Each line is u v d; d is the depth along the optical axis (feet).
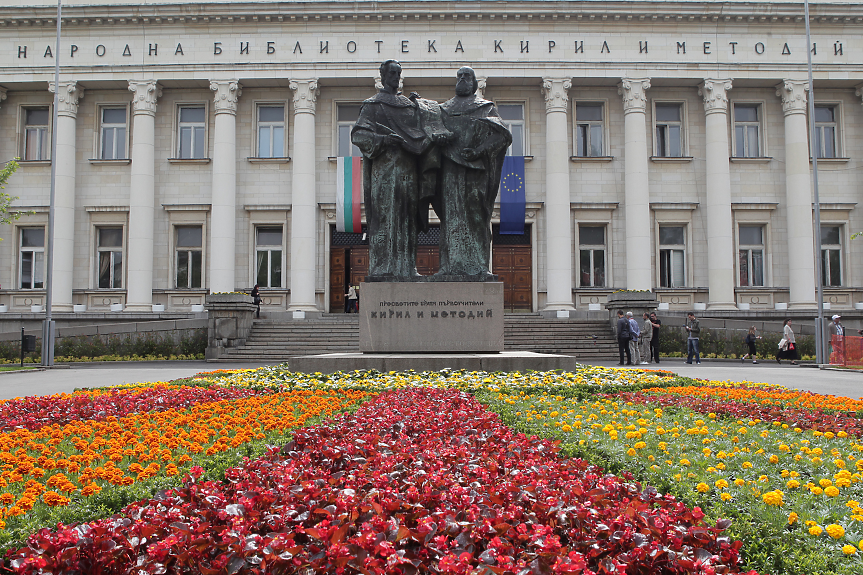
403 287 38.55
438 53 112.16
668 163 116.57
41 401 30.25
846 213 117.08
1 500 13.66
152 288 114.11
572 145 116.47
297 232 111.86
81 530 10.85
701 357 93.30
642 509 12.10
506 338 90.79
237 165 115.96
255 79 112.47
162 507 12.48
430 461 16.39
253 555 10.09
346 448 17.71
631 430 20.90
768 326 92.53
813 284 114.21
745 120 119.03
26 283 116.57
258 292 107.96
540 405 27.22
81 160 116.37
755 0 111.65
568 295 111.34
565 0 110.63
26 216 115.55
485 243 40.04
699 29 113.60
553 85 112.78
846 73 114.21
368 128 39.09
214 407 27.40
